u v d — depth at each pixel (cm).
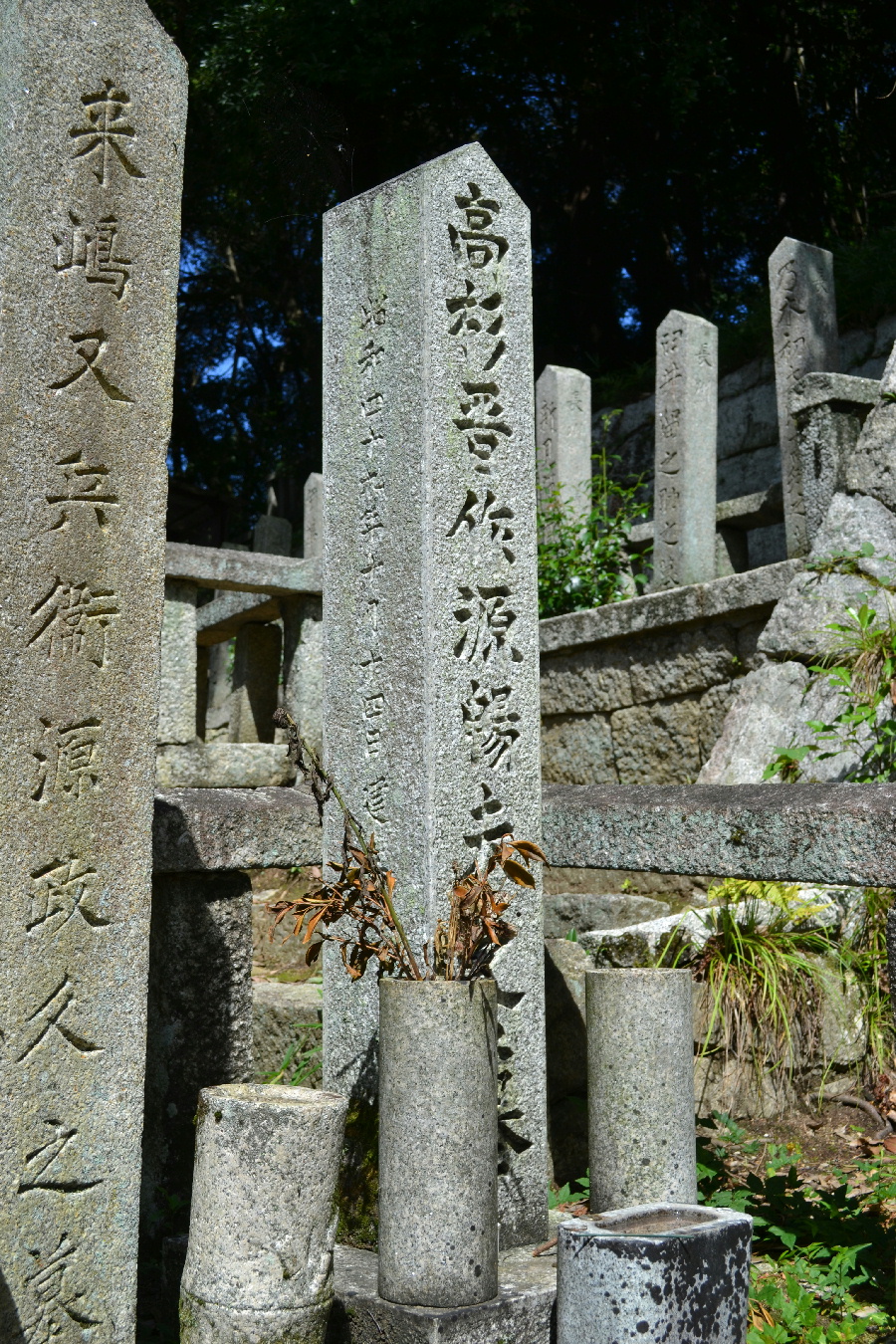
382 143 1366
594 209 1638
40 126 265
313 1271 250
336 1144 256
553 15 1340
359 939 302
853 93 1549
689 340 837
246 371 2138
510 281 341
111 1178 260
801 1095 428
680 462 832
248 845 357
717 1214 247
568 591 786
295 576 694
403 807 320
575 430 917
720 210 1762
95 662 265
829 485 645
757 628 607
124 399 272
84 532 265
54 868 257
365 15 1195
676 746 646
